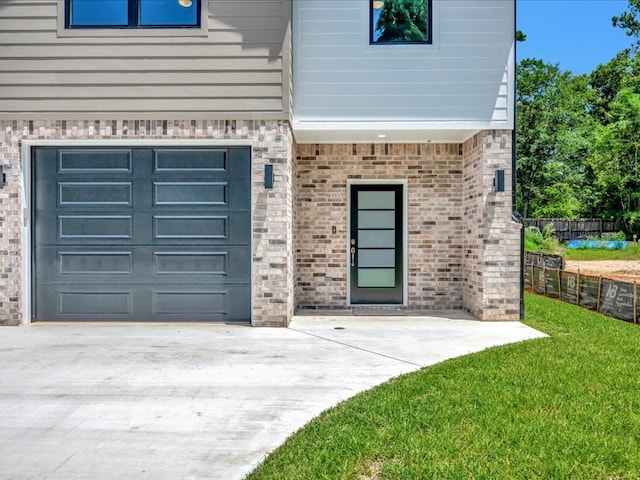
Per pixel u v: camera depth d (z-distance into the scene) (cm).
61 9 779
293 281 889
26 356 600
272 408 424
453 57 826
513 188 827
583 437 355
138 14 790
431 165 950
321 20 831
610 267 2031
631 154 3048
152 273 825
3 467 322
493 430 367
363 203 965
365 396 443
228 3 776
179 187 822
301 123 830
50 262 827
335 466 315
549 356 583
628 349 620
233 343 670
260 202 780
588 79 3994
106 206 827
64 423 394
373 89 830
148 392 466
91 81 781
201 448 349
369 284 965
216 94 777
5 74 785
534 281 1273
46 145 820
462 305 945
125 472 315
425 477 299
